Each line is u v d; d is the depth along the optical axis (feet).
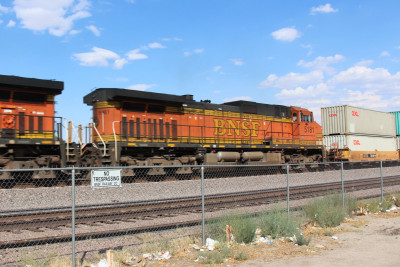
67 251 24.75
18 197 38.83
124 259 23.27
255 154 77.25
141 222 32.50
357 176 83.87
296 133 90.27
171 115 66.28
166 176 62.13
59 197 40.96
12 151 47.88
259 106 82.48
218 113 73.82
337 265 22.66
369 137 112.27
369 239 29.60
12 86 48.55
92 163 56.70
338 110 104.78
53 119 52.29
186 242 27.43
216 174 70.85
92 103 61.21
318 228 33.91
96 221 31.53
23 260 22.54
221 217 31.40
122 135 59.21
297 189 53.88
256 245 27.73
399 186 68.28
